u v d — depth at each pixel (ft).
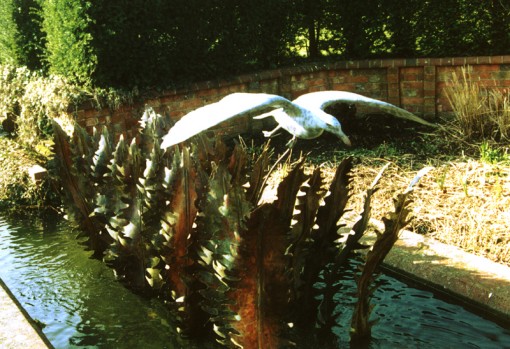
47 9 28.99
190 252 14.21
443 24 30.83
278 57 33.09
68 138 19.02
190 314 14.55
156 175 15.92
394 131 29.25
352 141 28.27
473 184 21.33
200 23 29.55
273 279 11.87
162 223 14.17
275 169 24.79
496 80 29.43
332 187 15.06
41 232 22.44
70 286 18.06
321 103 12.72
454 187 21.22
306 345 14.25
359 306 13.75
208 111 10.89
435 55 31.48
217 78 30.48
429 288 16.03
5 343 12.80
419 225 19.04
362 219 14.78
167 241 14.19
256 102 10.98
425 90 30.68
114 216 17.02
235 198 12.04
